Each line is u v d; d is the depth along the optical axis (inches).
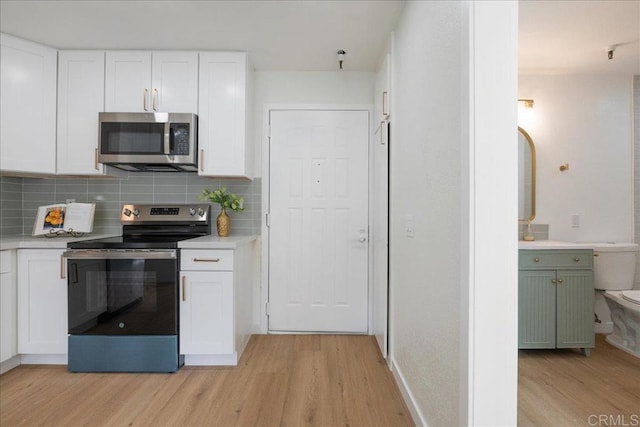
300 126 117.6
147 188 114.3
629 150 119.3
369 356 99.8
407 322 75.7
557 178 119.2
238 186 116.9
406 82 77.2
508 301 43.1
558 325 98.9
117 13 82.7
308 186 117.5
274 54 104.4
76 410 71.9
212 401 75.5
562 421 69.2
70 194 113.1
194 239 98.3
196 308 90.4
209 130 101.9
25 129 95.5
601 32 90.7
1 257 86.7
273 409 72.7
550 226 119.0
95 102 100.7
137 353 88.6
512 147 43.2
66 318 91.0
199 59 101.7
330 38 94.7
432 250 59.1
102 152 98.7
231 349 90.7
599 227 119.4
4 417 69.3
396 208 86.8
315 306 117.9
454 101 49.6
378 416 70.7
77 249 88.9
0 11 81.7
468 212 43.2
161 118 99.1
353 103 117.4
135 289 88.9
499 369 43.1
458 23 48.1
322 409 72.9
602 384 84.0
